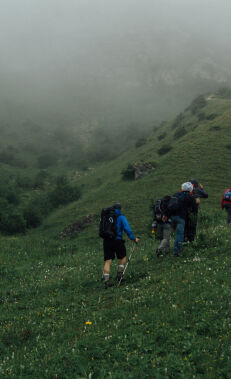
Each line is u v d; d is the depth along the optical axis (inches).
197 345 152.0
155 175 2561.5
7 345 202.2
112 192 2596.0
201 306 195.3
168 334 166.7
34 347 186.9
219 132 3043.8
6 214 2352.4
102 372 140.2
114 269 350.0
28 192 4279.0
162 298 222.8
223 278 235.9
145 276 293.6
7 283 411.2
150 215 1833.2
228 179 2185.0
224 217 705.6
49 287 337.4
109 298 257.3
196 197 359.3
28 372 153.6
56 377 142.9
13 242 847.1
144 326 182.5
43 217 2632.9
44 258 660.7
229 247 320.2
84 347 168.9
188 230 350.3
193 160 2593.5
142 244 542.6
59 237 1990.7
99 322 206.2
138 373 135.7
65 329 207.6
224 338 152.9
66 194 3223.4
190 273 263.3
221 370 129.4
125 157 4660.4
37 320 239.6
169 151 3073.3
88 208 2428.6
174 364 139.3
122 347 162.1
